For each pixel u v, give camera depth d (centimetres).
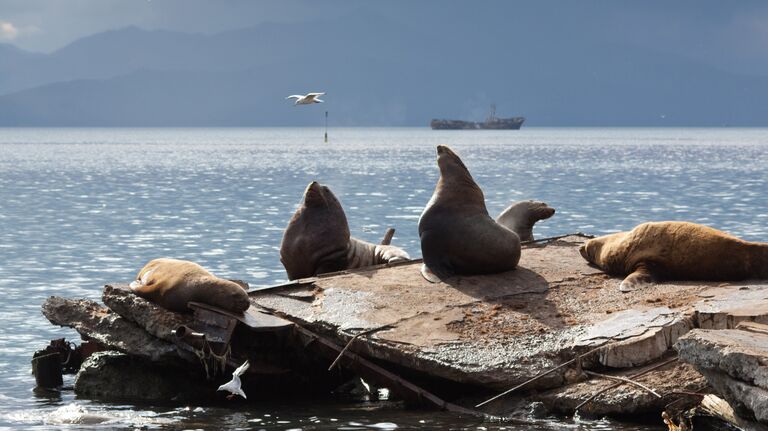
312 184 3152
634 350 2211
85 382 2530
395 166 15850
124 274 4591
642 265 2697
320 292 2745
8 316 3547
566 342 2298
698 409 2041
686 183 11019
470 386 2339
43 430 2105
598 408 2122
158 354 2447
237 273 4569
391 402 2402
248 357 2512
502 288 2709
